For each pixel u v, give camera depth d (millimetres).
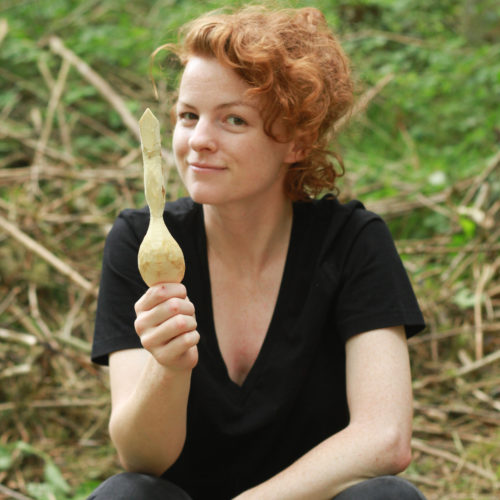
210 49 1448
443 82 5535
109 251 1664
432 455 2773
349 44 5637
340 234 1646
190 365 1349
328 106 1576
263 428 1579
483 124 5172
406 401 1509
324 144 1655
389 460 1441
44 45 5379
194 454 1646
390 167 4676
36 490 2473
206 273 1636
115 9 6031
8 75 5133
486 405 3031
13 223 3666
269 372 1576
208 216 1631
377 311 1569
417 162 4789
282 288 1623
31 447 2688
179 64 1765
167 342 1304
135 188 4184
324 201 1707
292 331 1595
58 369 3104
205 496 1686
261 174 1503
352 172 4496
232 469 1638
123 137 4770
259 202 1586
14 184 4141
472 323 3477
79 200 4039
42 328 3240
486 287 3623
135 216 1689
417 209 4164
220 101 1441
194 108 1469
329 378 1646
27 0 5883
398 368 1533
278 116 1470
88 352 3207
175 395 1393
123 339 1587
